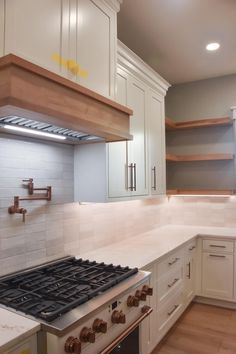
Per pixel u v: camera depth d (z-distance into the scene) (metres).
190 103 4.14
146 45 3.07
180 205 4.19
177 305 2.91
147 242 2.99
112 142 2.22
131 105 2.58
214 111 3.99
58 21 1.61
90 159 2.23
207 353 2.54
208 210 4.02
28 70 1.24
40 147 2.01
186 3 2.37
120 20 2.60
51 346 1.23
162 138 3.29
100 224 2.72
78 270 1.97
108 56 2.05
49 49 1.54
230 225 3.89
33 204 1.97
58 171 2.16
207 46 3.10
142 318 1.83
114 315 1.57
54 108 1.37
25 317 1.29
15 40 1.35
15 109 1.22
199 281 3.53
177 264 2.90
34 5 1.46
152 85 3.02
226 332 2.87
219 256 3.42
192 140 4.11
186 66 3.62
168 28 2.75
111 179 2.25
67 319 1.29
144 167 2.81
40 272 1.89
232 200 3.88
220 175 3.92
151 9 2.45
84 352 1.37
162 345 2.66
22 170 1.88
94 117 1.65
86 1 1.83
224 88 3.93
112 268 2.01
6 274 1.79
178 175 4.18
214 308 3.41
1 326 1.22
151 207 3.75
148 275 1.95
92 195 2.22
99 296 1.56
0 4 1.31
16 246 1.85
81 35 1.78
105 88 2.01
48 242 2.10
